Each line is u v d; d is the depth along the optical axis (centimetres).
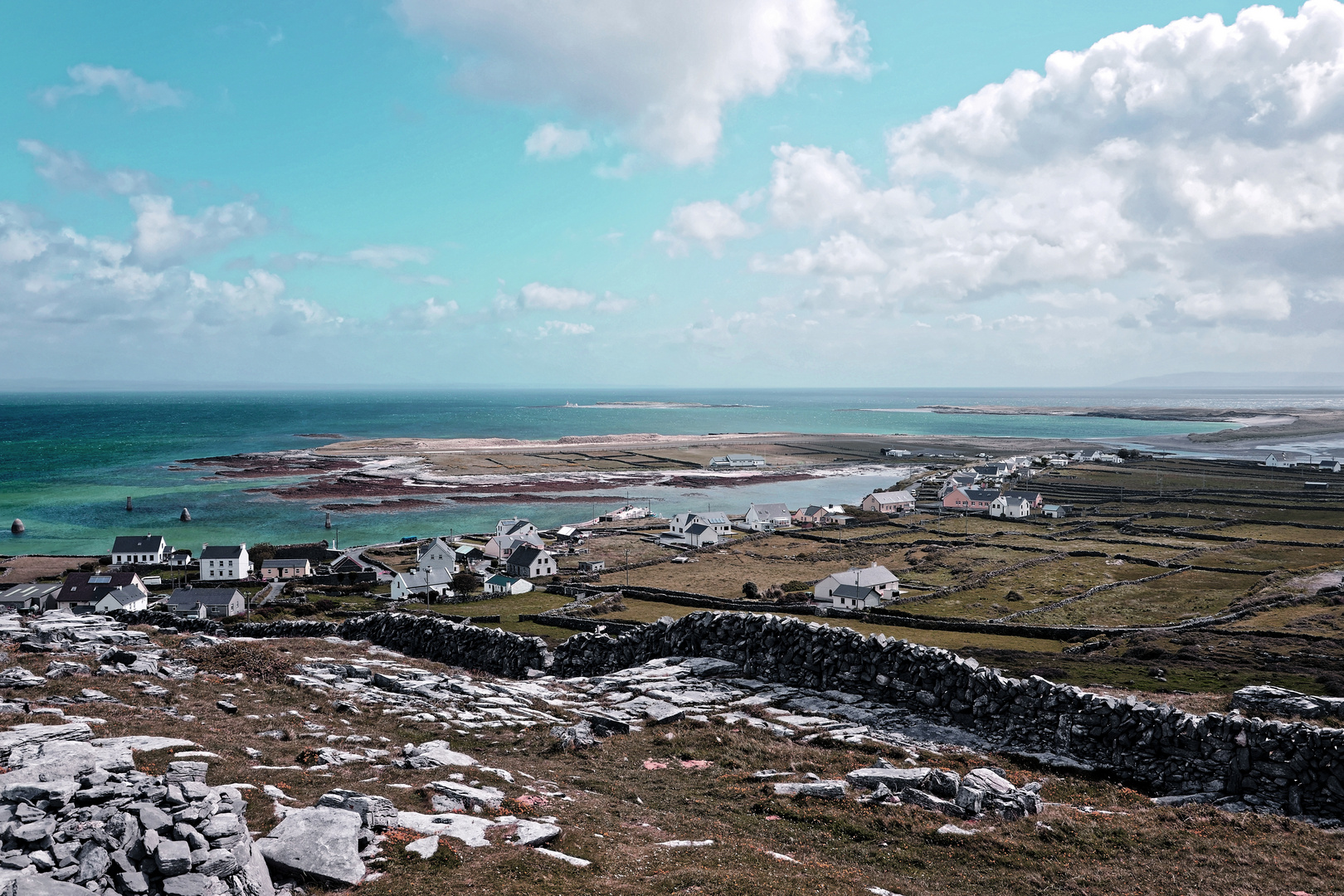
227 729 2239
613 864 1552
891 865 1698
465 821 1625
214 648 3378
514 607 9519
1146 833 1870
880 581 9581
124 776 1415
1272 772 2097
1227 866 1722
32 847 1153
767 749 2438
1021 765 2405
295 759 2025
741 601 9325
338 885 1279
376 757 2130
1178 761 2245
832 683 3120
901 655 2950
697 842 1722
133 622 4059
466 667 4075
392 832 1493
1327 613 7344
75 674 2580
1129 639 6656
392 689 3117
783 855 1703
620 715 2819
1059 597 9319
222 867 1180
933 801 1981
